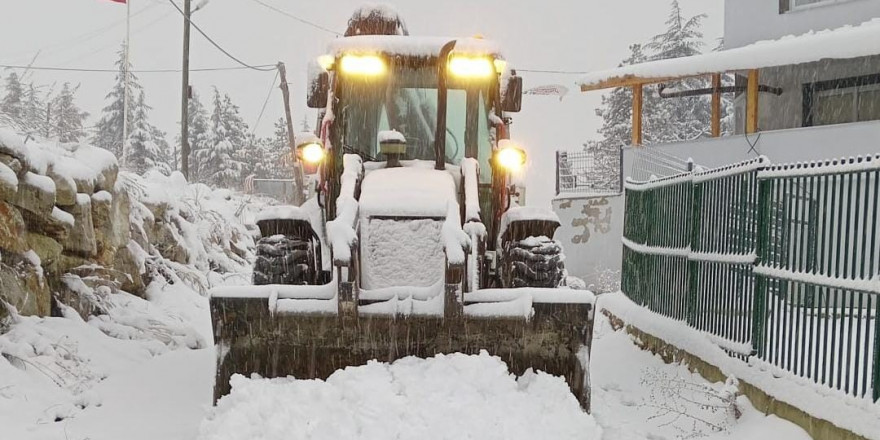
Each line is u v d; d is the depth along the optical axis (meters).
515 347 5.39
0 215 6.80
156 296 9.69
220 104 52.41
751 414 5.91
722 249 7.02
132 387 6.64
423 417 4.66
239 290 5.30
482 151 6.86
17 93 10.41
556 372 5.43
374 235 5.63
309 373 5.40
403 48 6.72
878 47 13.93
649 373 7.52
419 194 5.86
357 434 4.52
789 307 5.84
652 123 39.28
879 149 14.36
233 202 16.88
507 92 6.78
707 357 6.89
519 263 6.08
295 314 5.22
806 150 15.24
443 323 5.31
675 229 8.38
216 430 4.64
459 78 6.83
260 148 53.16
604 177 21.41
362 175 6.30
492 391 4.95
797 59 15.21
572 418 4.92
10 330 6.70
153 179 14.34
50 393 6.12
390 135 6.47
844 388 5.02
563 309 5.32
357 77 6.79
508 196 6.85
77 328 7.40
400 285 5.45
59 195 7.69
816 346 5.31
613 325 10.38
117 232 9.02
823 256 5.31
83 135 10.68
